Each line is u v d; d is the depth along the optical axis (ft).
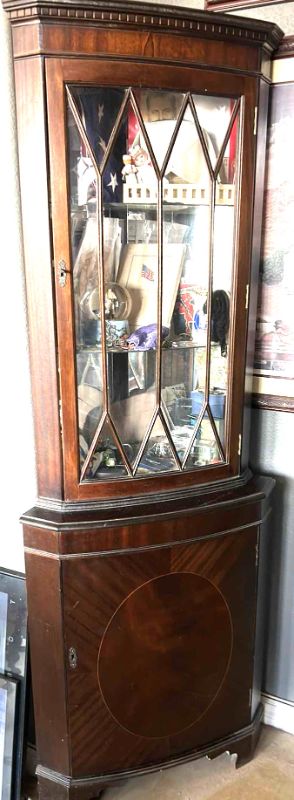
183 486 4.29
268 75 4.08
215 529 4.31
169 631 4.44
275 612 5.46
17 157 3.72
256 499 4.40
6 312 4.22
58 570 4.01
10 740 4.61
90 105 3.49
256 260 4.29
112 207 3.72
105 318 3.85
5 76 3.71
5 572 4.74
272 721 5.65
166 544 4.16
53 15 3.22
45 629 4.23
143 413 4.09
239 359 4.25
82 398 3.90
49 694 4.40
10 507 4.74
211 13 3.45
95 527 3.91
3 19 3.62
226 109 3.81
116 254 3.85
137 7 3.28
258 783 5.02
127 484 4.09
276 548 5.31
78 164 3.55
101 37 3.34
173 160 3.76
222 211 3.96
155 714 4.62
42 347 3.78
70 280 3.64
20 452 4.55
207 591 4.49
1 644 4.71
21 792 4.80
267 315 4.82
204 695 4.77
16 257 4.06
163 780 5.06
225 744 4.99
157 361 4.01
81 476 4.00
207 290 4.04
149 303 3.95
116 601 4.20
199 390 4.25
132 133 3.61
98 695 4.38
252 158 3.92
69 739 4.43
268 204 4.59
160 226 3.80
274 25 3.72
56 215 3.53
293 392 4.87
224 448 4.41
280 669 5.58
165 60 3.49
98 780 4.57
